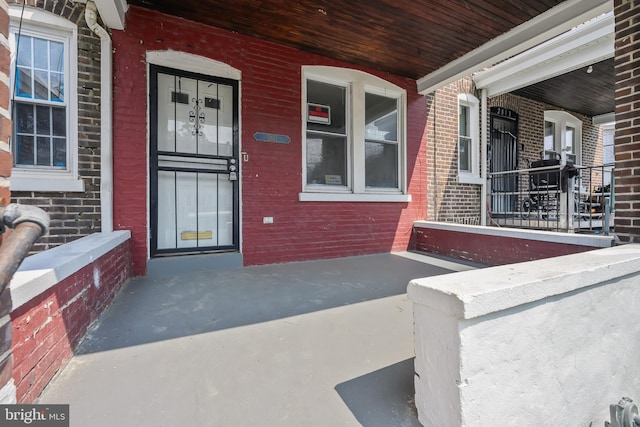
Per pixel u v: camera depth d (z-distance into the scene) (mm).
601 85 6262
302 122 4449
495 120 6660
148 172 3566
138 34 3471
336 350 1902
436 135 5715
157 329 2166
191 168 3861
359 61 4746
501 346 1197
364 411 1367
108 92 3273
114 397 1430
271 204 4250
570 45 4711
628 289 1793
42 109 3059
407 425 1288
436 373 1204
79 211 3172
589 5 3293
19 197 2928
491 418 1169
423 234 5301
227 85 4055
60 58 3111
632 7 2611
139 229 3508
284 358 1804
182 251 3854
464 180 5949
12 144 2941
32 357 1339
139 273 3518
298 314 2467
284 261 4332
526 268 1521
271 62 4215
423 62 4793
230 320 2338
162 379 1578
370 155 5223
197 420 1299
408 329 2207
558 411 1408
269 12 3559
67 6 3078
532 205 6082
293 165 4391
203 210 3969
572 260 1730
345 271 3885
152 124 3613
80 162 3170
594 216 5629
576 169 4672
